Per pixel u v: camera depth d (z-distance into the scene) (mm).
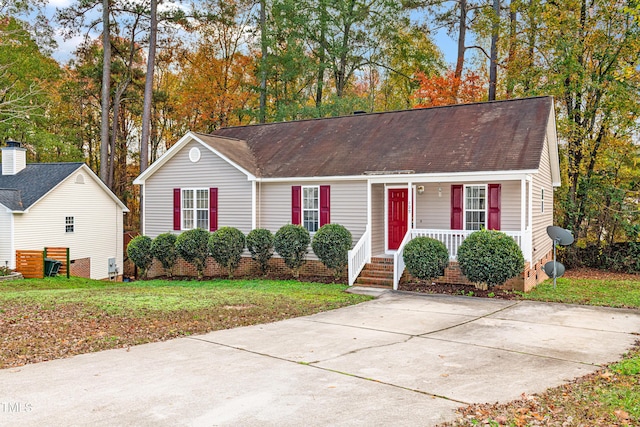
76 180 27000
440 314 11430
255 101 36875
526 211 15305
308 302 12727
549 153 20750
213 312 11219
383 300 13352
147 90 27531
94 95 36969
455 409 5531
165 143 41812
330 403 5707
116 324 9891
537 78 24062
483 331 9695
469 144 16562
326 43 31250
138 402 5719
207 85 34688
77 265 27031
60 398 5844
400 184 17578
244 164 19109
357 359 7641
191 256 18703
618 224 22781
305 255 18125
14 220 23359
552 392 6117
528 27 25562
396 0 30625
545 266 15680
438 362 7492
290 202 18547
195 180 20031
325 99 38531
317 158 18938
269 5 33188
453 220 16562
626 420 5238
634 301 13203
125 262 32406
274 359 7625
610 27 22250
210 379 6594
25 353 7844
